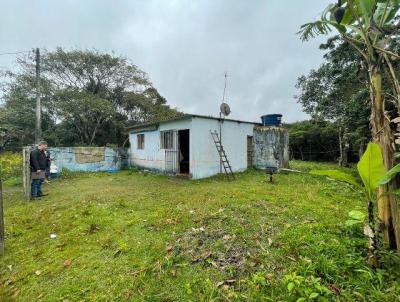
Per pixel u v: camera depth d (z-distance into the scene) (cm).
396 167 222
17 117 1520
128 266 307
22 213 567
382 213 267
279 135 1112
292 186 718
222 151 1012
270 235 341
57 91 1612
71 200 662
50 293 276
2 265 350
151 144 1239
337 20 274
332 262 258
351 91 962
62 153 1197
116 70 1881
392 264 240
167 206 536
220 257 300
